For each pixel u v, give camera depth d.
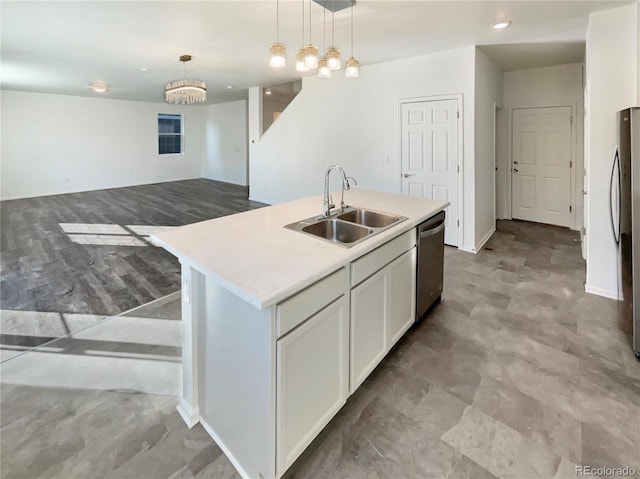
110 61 5.24
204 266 1.62
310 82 6.39
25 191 9.12
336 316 1.75
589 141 3.24
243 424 1.59
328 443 1.74
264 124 7.88
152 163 11.40
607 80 3.12
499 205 6.41
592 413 1.89
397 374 2.25
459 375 2.23
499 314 2.98
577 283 3.57
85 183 10.07
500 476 1.55
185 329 1.86
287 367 1.48
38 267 4.17
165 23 3.55
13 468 1.61
